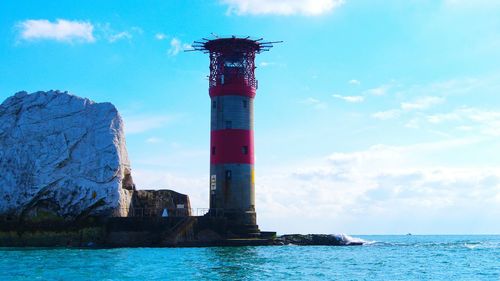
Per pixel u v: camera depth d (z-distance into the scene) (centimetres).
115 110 9506
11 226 8750
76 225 8781
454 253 9019
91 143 9156
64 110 9444
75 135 9219
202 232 8769
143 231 8606
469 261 7362
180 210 9844
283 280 5012
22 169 9000
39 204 8925
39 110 9444
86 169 8969
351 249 9356
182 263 6078
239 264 6112
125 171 9575
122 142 9456
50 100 9550
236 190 9238
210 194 9406
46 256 6806
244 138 9388
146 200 9775
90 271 5362
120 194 8956
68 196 8812
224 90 9406
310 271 5712
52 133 9225
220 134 9375
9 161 9088
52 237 8725
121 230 8606
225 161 9300
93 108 9512
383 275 5575
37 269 5494
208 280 4900
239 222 9181
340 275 5481
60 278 4922
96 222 8844
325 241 10369
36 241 8706
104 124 9319
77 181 8875
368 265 6519
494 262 7225
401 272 5881
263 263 6303
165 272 5344
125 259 6450
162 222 8606
